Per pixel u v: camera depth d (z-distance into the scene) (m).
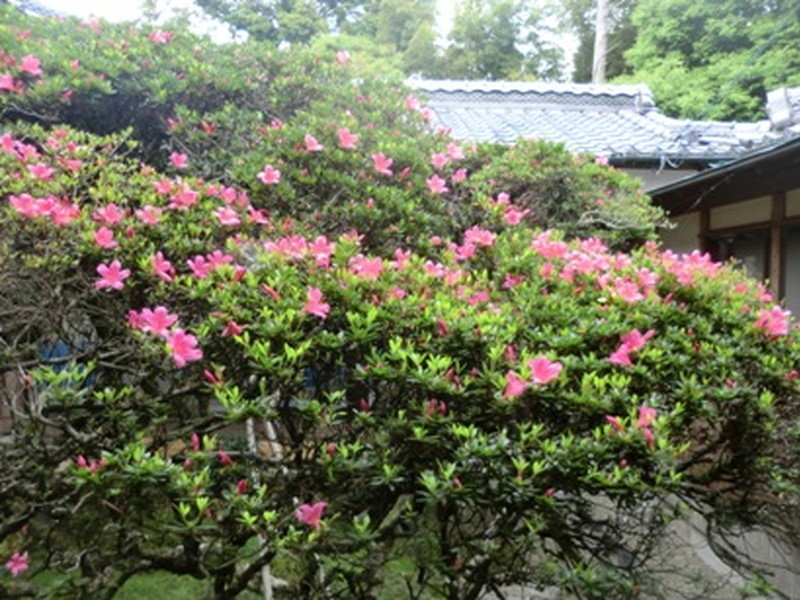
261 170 2.72
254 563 1.80
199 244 2.06
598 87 7.61
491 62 15.42
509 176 3.49
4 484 1.67
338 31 15.94
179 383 1.71
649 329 1.88
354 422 1.59
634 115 7.11
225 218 2.18
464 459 1.43
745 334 1.93
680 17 10.91
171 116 3.40
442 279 2.03
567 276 2.11
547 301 1.91
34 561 2.06
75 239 1.91
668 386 1.72
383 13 15.62
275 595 2.37
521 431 1.49
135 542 1.77
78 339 1.99
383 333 1.67
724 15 10.56
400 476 1.54
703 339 1.89
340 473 1.52
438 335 1.66
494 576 1.67
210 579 1.89
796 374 1.84
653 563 2.33
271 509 1.56
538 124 6.80
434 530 1.71
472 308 1.78
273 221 2.51
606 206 3.51
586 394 1.52
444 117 6.88
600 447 1.44
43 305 1.87
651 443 1.45
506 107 7.38
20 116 3.16
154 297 1.83
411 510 1.63
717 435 1.86
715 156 5.27
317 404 1.48
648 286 2.05
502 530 1.55
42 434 1.72
